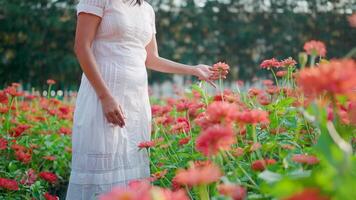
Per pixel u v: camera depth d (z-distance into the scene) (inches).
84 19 87.8
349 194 34.9
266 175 47.7
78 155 91.0
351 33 392.5
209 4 406.0
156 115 129.4
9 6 387.9
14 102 183.6
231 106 52.9
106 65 89.3
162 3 406.0
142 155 94.6
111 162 90.0
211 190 61.7
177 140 113.0
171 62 103.0
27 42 390.3
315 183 37.6
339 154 38.2
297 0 399.5
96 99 89.9
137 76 91.7
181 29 406.0
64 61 387.2
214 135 47.6
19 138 156.2
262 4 401.1
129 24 89.9
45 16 390.6
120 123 88.2
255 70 396.8
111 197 35.1
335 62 41.4
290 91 96.0
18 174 124.8
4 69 391.5
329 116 54.1
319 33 396.8
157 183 93.0
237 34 401.1
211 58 403.9
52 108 197.8
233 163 70.1
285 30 398.0
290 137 82.0
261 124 85.1
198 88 96.3
